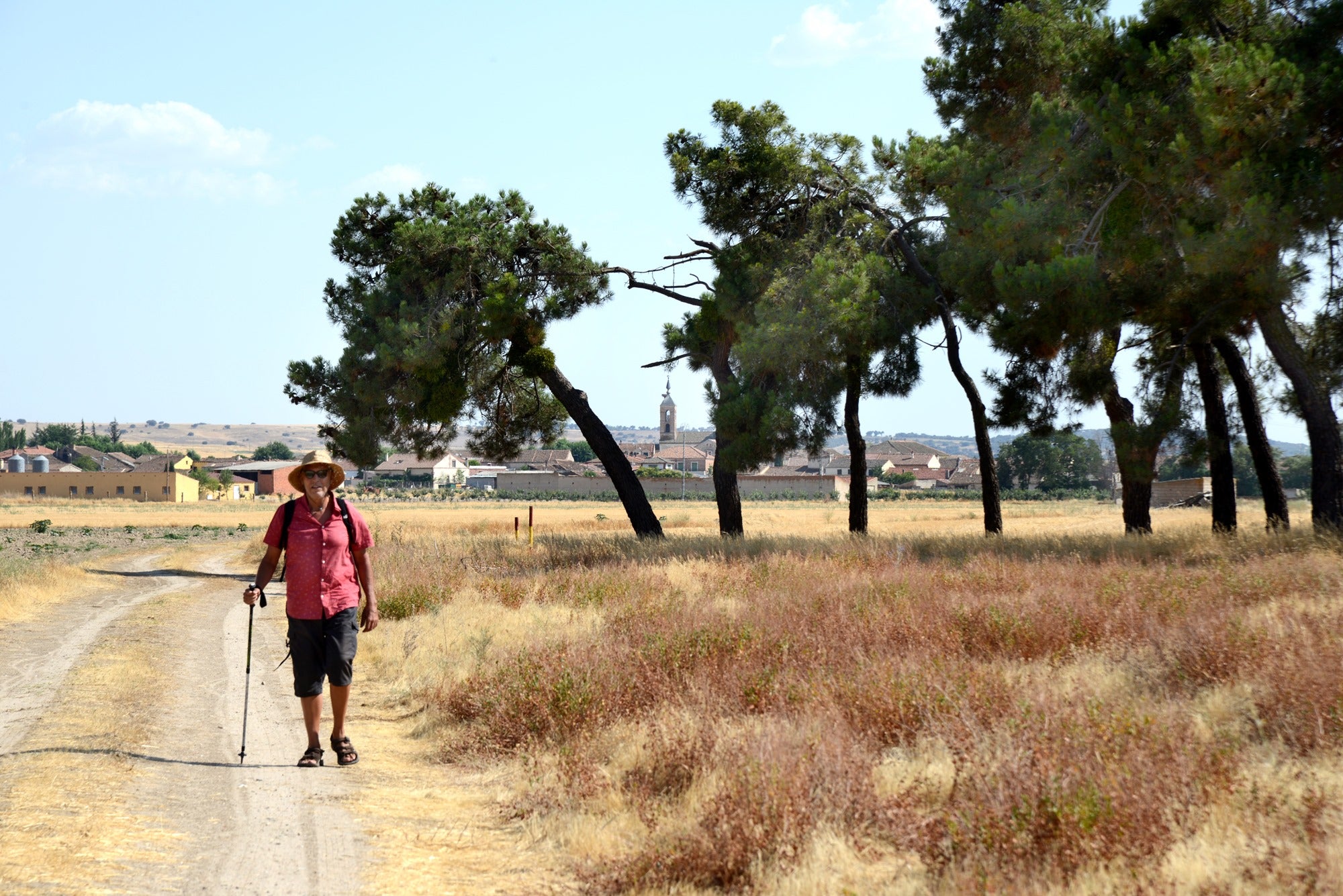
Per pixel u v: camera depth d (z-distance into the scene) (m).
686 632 10.11
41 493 124.19
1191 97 17.58
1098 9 25.20
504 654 10.29
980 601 11.66
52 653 11.54
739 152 27.38
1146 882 4.17
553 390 30.61
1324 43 18.41
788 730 6.18
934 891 4.38
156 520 69.81
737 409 25.55
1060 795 4.76
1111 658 8.80
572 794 6.04
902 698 7.11
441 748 7.68
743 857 4.75
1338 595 11.29
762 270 27.00
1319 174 16.97
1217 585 12.41
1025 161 21.16
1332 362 20.75
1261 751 6.10
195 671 10.77
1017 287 18.95
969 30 24.22
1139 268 19.11
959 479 165.62
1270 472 23.09
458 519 74.56
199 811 5.76
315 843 5.32
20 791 5.83
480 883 4.82
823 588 13.85
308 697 7.04
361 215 27.88
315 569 7.05
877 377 28.94
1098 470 148.38
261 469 153.12
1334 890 4.05
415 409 27.70
